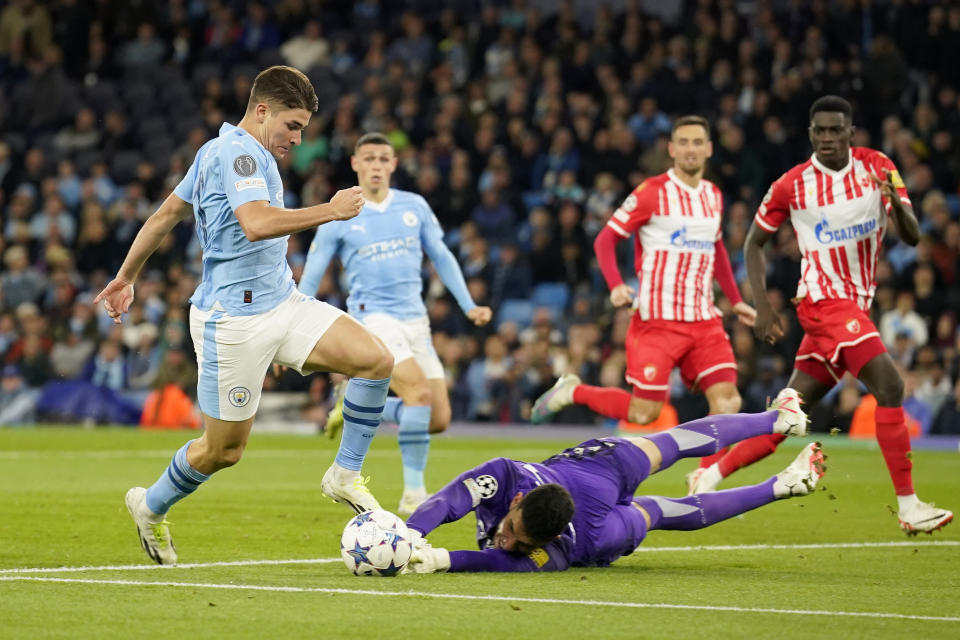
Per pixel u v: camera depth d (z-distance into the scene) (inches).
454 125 3078.2
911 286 2534.5
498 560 797.2
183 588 724.7
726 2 3184.1
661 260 1268.5
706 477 1157.7
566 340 2640.3
